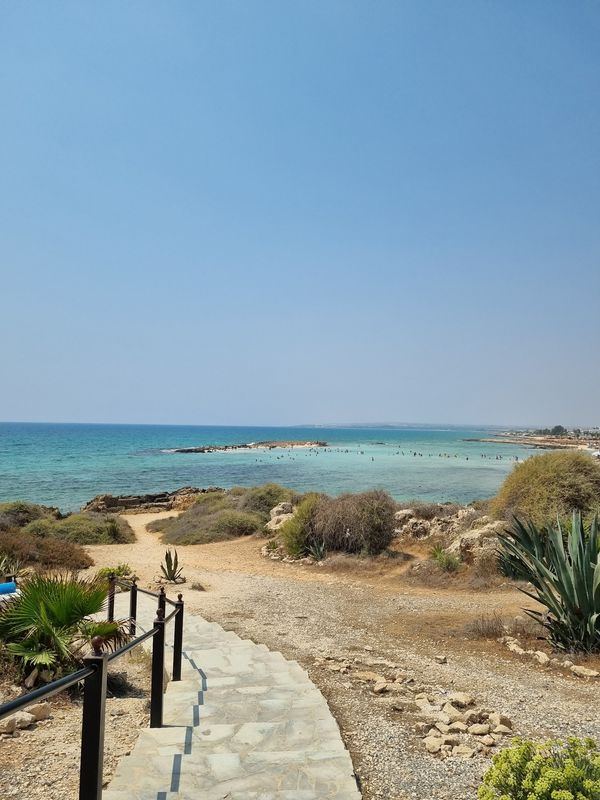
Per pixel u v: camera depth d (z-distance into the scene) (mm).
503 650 8516
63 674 6082
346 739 4926
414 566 16203
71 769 4285
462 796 3910
